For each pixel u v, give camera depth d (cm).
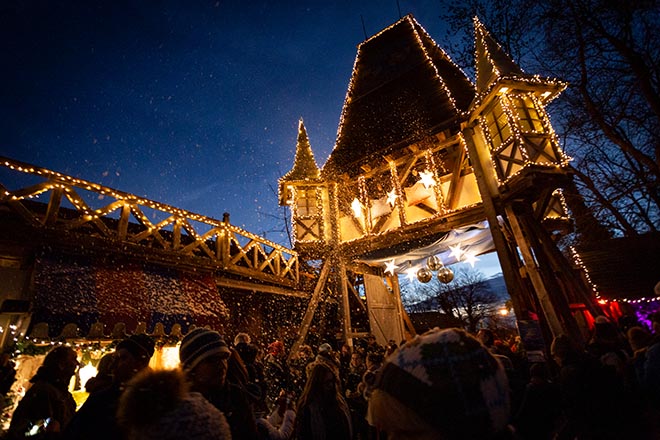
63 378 293
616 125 1042
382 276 1315
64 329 492
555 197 938
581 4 984
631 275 1030
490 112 925
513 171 825
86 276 596
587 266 1107
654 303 945
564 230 934
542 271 776
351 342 1020
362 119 1260
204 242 841
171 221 780
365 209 1130
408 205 1073
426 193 1049
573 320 719
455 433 87
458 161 1014
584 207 1215
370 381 311
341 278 1088
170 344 629
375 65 1386
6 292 513
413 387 94
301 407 313
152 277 705
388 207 1110
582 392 319
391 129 1127
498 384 96
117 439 153
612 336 481
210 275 837
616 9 938
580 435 322
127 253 673
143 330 595
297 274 1139
